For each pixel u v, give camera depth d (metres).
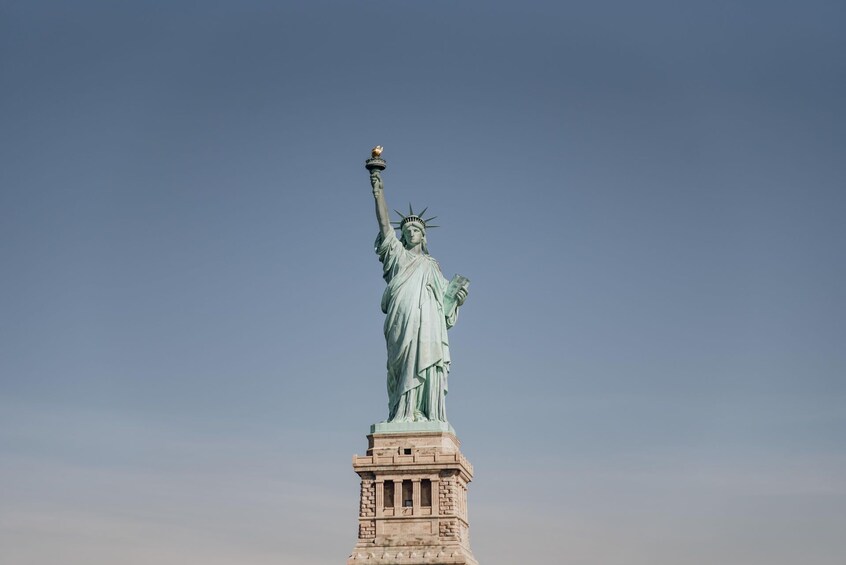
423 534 196.75
